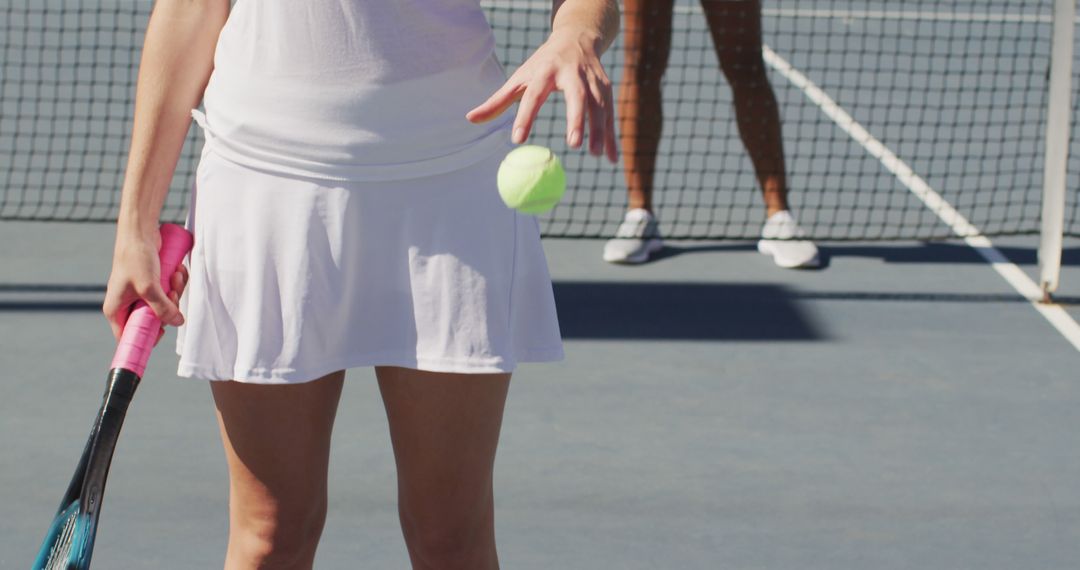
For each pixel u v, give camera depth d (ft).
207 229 6.92
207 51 7.05
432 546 7.54
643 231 19.97
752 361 16.11
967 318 17.84
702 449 13.61
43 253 19.60
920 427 14.30
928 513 12.32
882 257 20.54
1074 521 12.21
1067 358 16.52
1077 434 14.21
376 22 6.60
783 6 43.45
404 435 7.27
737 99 19.86
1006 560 11.46
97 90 30.66
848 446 13.76
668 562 11.32
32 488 12.44
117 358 6.61
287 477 7.34
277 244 6.77
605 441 13.74
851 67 35.81
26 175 22.61
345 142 6.66
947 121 30.01
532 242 7.14
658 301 18.22
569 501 12.41
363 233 6.80
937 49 38.27
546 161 6.33
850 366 16.05
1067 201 23.98
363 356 7.00
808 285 19.06
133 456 13.14
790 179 24.95
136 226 6.77
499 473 12.92
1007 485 12.93
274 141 6.70
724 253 20.52
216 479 12.73
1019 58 37.42
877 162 26.32
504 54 35.47
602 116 6.25
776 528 11.97
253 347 6.82
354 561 11.18
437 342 6.88
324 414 7.36
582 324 17.22
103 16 39.19
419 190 6.78
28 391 14.74
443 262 6.82
